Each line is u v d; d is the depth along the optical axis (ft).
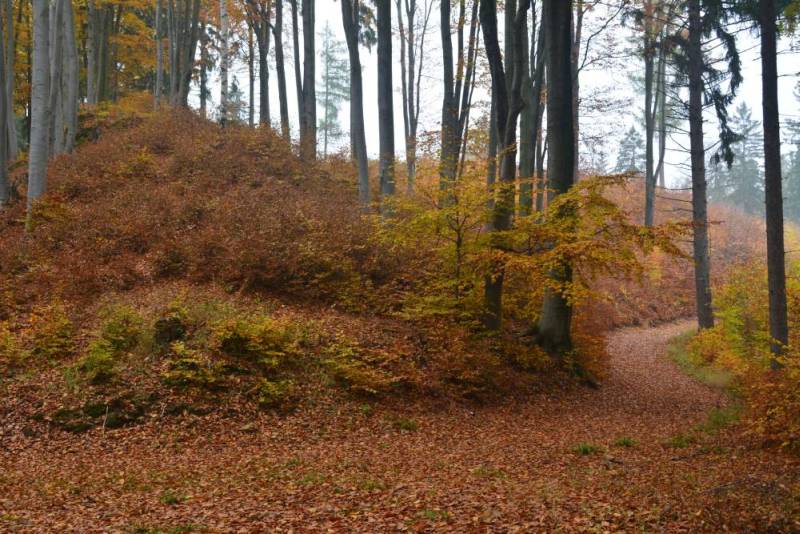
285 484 25.91
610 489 23.85
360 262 54.75
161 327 39.68
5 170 65.16
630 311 104.12
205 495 24.40
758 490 22.12
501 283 50.44
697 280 73.82
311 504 23.03
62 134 86.28
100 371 35.83
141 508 22.97
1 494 24.81
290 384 38.70
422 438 35.42
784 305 41.60
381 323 48.06
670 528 18.90
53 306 43.47
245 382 37.78
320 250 52.19
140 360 37.68
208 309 43.01
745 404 41.55
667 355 75.36
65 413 33.19
